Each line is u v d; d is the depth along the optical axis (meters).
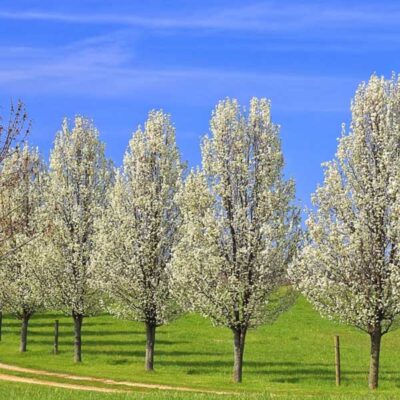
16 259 55.94
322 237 39.44
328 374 47.69
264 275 41.72
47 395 28.27
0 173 34.88
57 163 53.56
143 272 47.16
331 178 39.47
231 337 69.44
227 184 42.34
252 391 36.88
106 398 27.58
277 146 43.12
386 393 35.66
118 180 48.78
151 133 48.41
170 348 61.25
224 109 43.03
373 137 39.59
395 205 37.69
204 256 41.81
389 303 38.47
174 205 47.88
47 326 75.75
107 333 70.44
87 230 53.09
